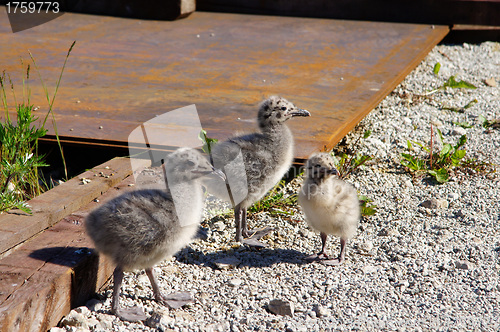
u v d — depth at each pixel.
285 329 4.71
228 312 4.98
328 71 10.05
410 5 12.91
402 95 10.06
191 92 9.08
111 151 7.68
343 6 13.36
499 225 6.48
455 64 11.55
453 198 7.13
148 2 13.38
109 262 5.20
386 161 8.03
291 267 5.82
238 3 13.95
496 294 5.20
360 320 4.84
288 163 6.52
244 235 6.39
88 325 4.59
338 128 7.70
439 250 6.01
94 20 13.26
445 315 4.89
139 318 4.78
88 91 9.02
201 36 12.16
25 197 6.74
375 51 11.09
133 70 10.08
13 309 4.11
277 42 11.75
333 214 5.68
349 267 5.80
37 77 9.55
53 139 7.30
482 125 8.97
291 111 6.35
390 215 6.82
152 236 4.76
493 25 12.55
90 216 4.86
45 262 4.71
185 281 5.46
